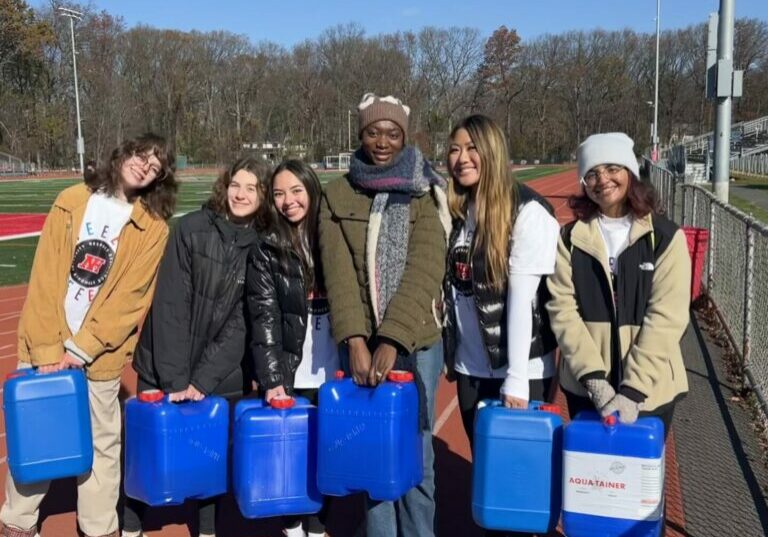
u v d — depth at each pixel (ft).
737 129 168.86
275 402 10.79
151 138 11.67
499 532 10.57
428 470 10.96
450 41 295.89
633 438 9.12
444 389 20.27
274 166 11.91
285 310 11.39
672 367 10.18
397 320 10.01
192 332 11.55
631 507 9.18
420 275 10.21
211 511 11.94
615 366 10.24
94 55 238.48
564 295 10.40
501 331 10.62
